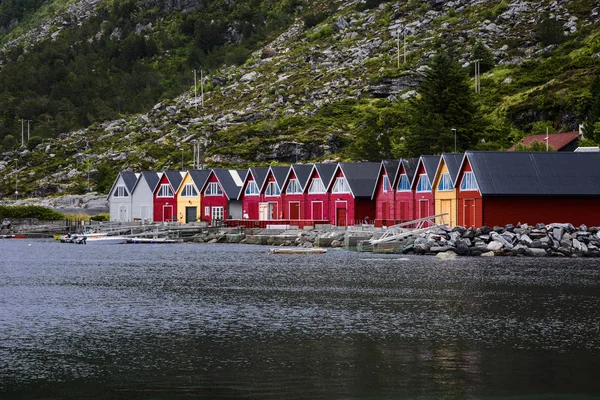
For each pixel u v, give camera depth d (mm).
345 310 53500
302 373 38094
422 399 34594
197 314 52031
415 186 109688
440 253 90125
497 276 70750
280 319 50438
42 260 92625
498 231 93500
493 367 39125
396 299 58031
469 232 93875
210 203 145000
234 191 142375
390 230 102312
